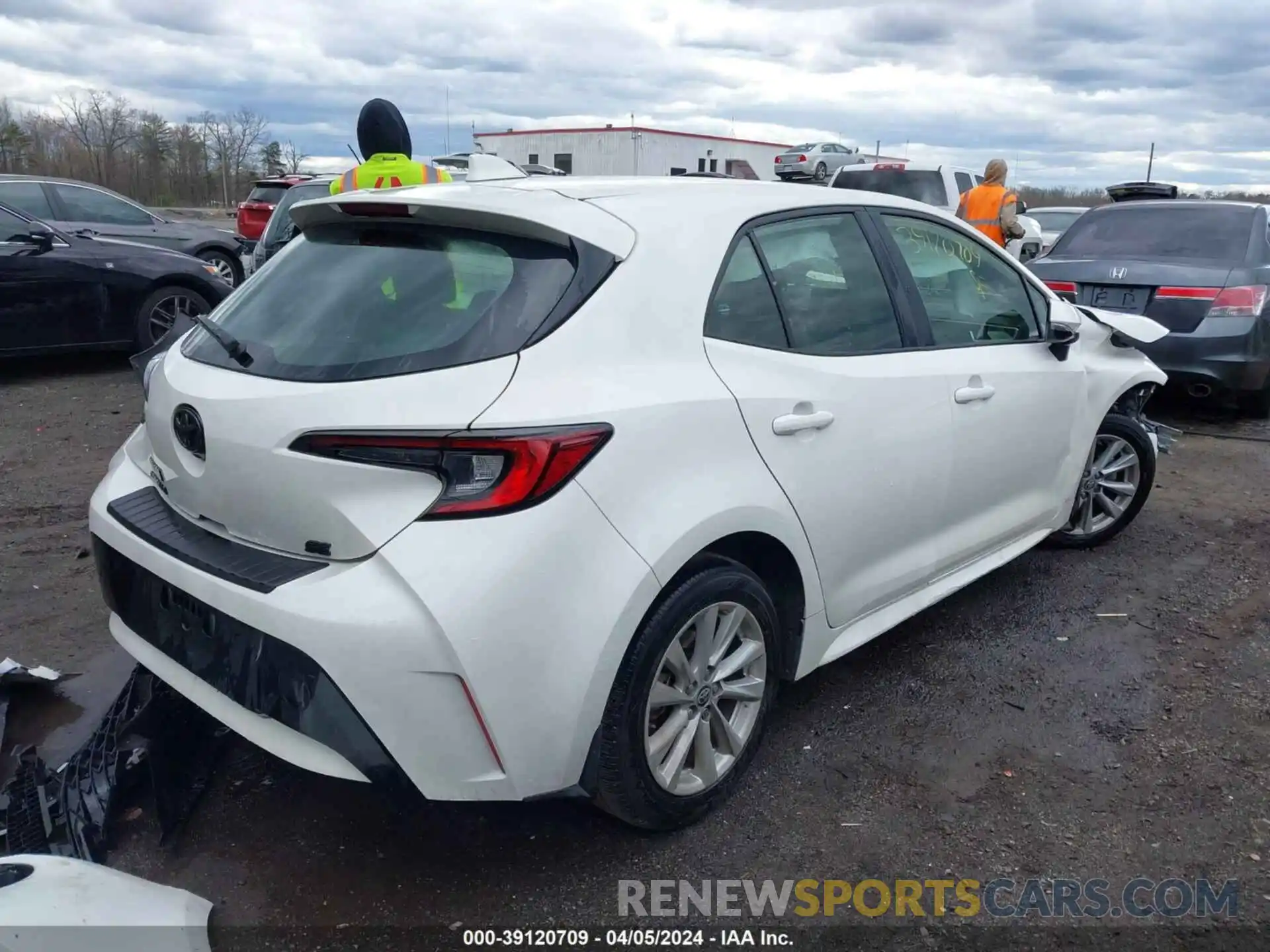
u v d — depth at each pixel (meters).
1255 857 2.78
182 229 13.77
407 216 2.73
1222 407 8.24
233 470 2.44
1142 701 3.59
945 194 14.52
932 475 3.50
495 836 2.84
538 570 2.29
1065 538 4.94
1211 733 3.38
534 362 2.39
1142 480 4.97
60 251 8.49
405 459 2.25
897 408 3.30
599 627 2.38
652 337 2.62
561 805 2.97
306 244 2.96
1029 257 14.89
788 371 2.96
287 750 2.31
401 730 2.25
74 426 7.16
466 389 2.31
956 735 3.36
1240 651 3.97
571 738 2.40
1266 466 6.53
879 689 3.66
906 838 2.85
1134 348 4.98
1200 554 4.98
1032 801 3.01
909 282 3.57
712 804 2.88
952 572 3.84
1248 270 7.07
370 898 2.59
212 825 2.85
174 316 9.18
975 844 2.83
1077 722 3.45
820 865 2.74
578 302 2.51
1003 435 3.86
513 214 2.55
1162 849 2.81
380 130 5.34
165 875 2.66
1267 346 7.09
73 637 3.92
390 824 2.88
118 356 9.95
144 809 2.91
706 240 2.85
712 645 2.79
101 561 2.90
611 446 2.41
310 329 2.58
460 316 2.46
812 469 2.98
